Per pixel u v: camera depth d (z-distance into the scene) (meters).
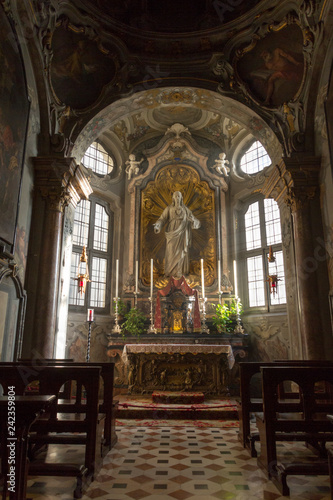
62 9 8.59
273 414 4.43
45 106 8.84
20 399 2.77
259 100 9.89
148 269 13.38
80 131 9.66
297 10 8.43
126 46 9.96
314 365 6.09
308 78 8.78
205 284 13.10
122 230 13.91
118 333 11.43
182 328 11.56
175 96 10.54
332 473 3.04
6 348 6.98
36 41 8.00
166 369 10.34
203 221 13.83
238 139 14.34
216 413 8.06
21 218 7.88
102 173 14.15
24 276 8.07
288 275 9.70
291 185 8.98
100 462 4.69
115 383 11.23
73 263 12.50
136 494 3.84
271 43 9.30
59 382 4.41
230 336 11.27
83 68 9.62
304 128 9.09
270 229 12.98
